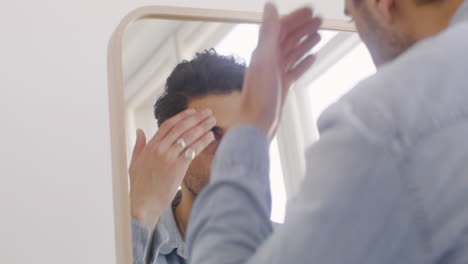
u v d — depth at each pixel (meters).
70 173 1.14
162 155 0.99
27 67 1.19
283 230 0.45
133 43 1.11
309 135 0.96
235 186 0.63
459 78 0.46
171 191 0.97
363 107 0.46
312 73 1.02
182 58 1.05
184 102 1.00
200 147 0.96
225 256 0.58
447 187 0.42
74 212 1.12
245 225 0.60
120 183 1.00
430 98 0.45
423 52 0.49
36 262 1.06
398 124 0.43
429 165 0.42
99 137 1.19
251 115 0.95
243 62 1.00
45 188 1.12
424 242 0.41
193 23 1.15
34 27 1.23
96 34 1.26
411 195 0.42
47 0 1.26
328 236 0.42
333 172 0.44
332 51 1.05
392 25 0.59
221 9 1.25
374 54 0.62
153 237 0.95
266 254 0.45
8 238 1.06
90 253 1.10
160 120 1.02
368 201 0.42
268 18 1.07
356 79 1.04
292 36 1.06
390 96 0.45
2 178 1.09
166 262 0.94
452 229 0.41
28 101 1.17
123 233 0.97
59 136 1.16
